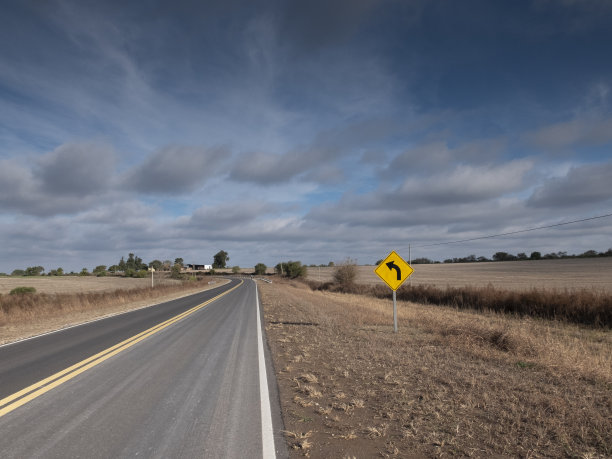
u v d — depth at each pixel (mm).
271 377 6527
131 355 8328
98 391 5680
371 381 6168
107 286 56500
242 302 24938
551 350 7887
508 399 5117
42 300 21047
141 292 32031
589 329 13125
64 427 4273
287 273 100438
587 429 4066
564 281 40281
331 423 4438
